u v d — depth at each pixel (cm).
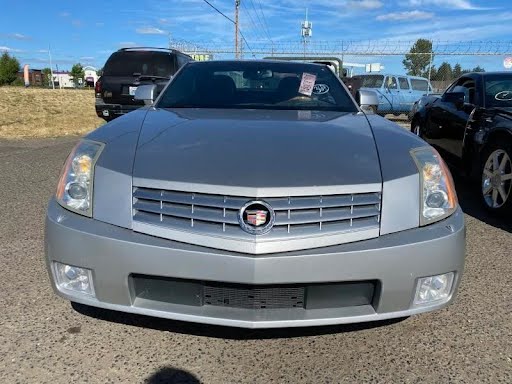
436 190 239
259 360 244
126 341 257
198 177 221
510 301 308
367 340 262
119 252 219
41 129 1235
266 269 211
